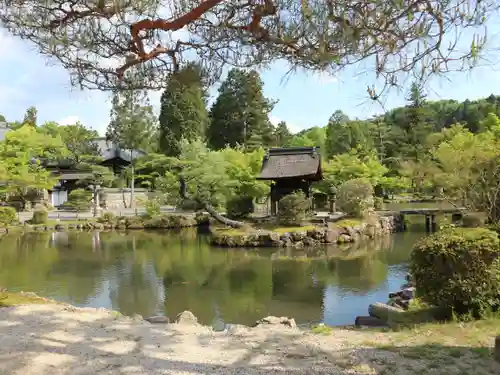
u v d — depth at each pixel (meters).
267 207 29.67
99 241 21.61
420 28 2.52
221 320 9.02
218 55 3.71
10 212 24.94
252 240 19.44
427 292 6.05
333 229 20.02
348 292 11.16
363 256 16.62
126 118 36.59
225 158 27.02
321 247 19.03
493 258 5.63
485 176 11.11
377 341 5.00
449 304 5.82
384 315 6.90
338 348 4.77
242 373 4.03
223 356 4.54
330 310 9.58
